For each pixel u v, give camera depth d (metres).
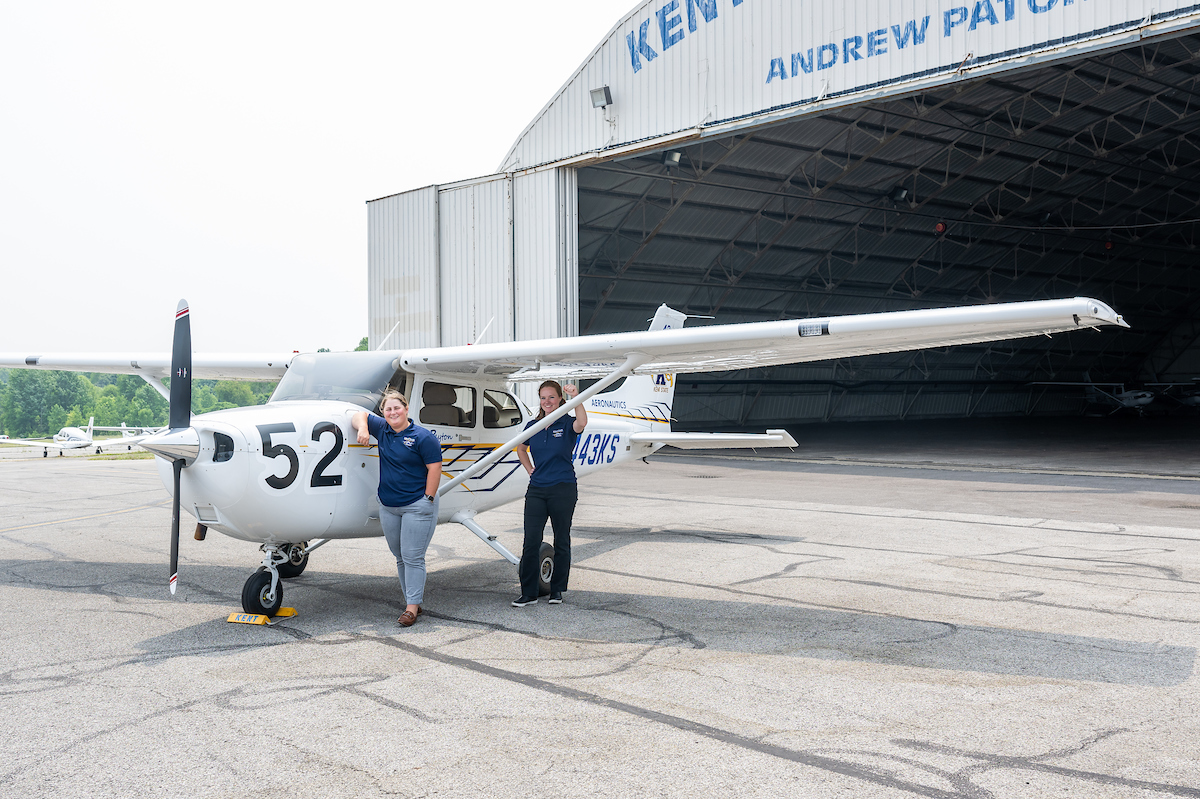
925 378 40.44
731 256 25.16
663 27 15.26
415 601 5.18
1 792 2.93
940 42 12.43
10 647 4.72
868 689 3.95
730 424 34.25
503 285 16.70
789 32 13.84
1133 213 29.53
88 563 7.27
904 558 7.25
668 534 8.65
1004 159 23.45
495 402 6.77
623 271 22.97
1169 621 5.12
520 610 5.53
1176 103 21.11
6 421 115.38
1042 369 45.44
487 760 3.19
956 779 2.99
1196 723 3.50
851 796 2.87
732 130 14.49
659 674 4.20
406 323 18.31
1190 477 14.20
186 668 4.33
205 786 2.98
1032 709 3.68
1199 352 48.12
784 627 5.05
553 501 5.67
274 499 4.99
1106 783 2.95
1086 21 11.23
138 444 4.77
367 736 3.42
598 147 16.17
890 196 24.06
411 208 18.17
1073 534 8.46
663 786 2.96
